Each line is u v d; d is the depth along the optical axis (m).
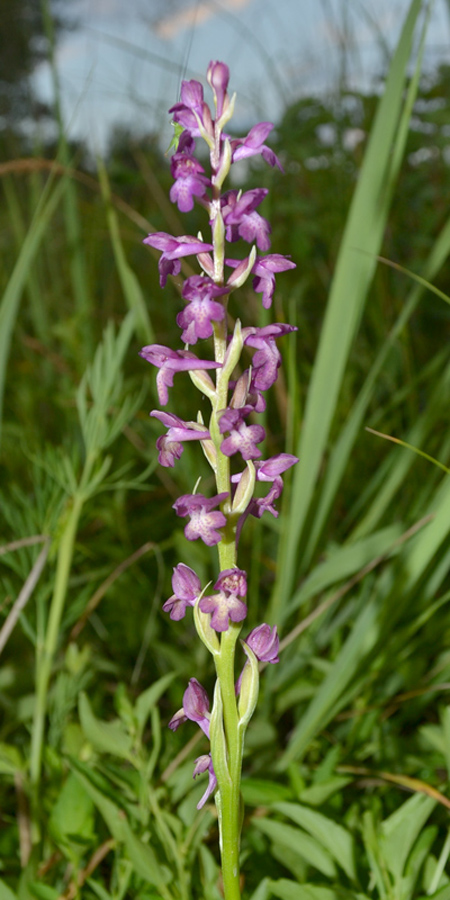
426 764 0.57
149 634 0.64
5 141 1.32
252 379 0.43
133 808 0.52
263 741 0.60
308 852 0.50
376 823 0.51
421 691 0.62
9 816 0.59
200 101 0.42
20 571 0.59
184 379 1.04
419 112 1.05
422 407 0.91
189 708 0.44
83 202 1.20
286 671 0.63
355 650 0.58
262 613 0.77
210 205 0.42
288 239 1.28
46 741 0.62
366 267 0.59
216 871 0.51
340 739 0.63
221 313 0.42
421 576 0.64
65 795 0.52
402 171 1.14
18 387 1.07
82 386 0.59
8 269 1.15
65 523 0.60
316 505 0.64
